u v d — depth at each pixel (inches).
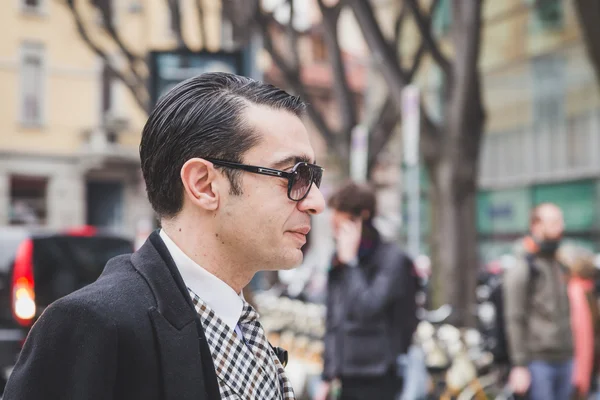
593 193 749.9
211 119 53.2
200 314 52.5
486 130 884.0
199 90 54.1
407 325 157.8
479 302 359.3
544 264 194.5
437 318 253.4
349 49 1029.2
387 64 351.6
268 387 54.6
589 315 206.2
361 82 1221.7
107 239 295.7
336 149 455.2
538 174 815.1
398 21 389.4
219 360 52.1
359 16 351.9
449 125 329.1
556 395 194.1
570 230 779.4
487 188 892.0
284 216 53.9
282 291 450.9
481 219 903.1
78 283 282.2
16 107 1189.1
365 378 154.0
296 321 288.5
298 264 55.5
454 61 324.5
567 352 193.8
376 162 447.5
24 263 269.1
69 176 1211.2
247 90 54.9
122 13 1198.9
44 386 46.4
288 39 447.8
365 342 153.5
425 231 916.6
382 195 1202.0
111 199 1243.8
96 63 1223.5
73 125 1212.5
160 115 54.5
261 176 53.5
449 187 330.0
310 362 256.2
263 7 426.3
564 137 781.3
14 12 1192.2
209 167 53.1
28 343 48.3
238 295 55.7
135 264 51.7
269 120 54.1
